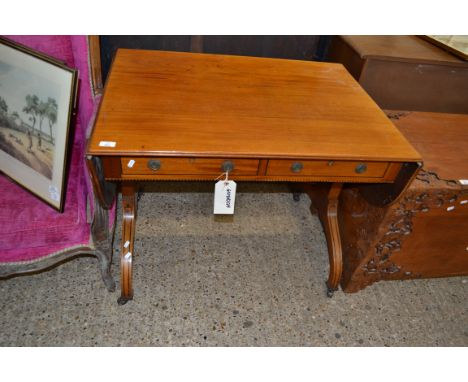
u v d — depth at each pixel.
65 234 1.11
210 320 1.34
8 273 1.14
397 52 1.50
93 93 1.23
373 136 1.07
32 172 1.14
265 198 1.89
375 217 1.28
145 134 0.95
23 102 1.12
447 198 1.21
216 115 1.06
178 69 1.28
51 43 1.20
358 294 1.50
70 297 1.35
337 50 1.71
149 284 1.43
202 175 1.01
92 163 0.91
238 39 1.72
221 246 1.62
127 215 1.32
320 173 1.05
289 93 1.23
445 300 1.52
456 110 1.66
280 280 1.51
